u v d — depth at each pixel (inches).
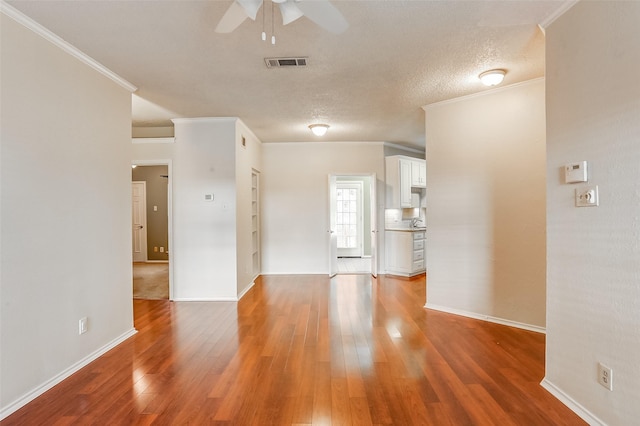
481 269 148.1
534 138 132.1
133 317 146.0
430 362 107.6
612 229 70.9
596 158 74.7
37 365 90.8
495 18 90.0
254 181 245.0
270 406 84.4
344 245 364.5
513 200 138.1
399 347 119.3
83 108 109.9
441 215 160.4
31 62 90.5
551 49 89.3
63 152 101.3
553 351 89.0
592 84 75.8
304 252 256.8
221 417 80.1
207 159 184.2
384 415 80.4
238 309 167.6
